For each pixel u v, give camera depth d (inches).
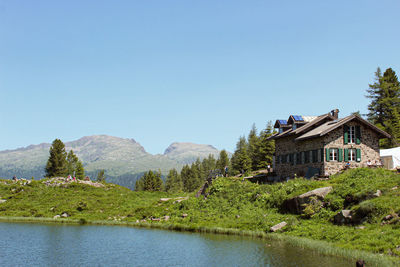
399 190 1131.3
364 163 1752.0
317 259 890.7
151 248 1133.7
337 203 1232.8
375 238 929.5
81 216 1935.3
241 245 1114.1
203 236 1326.3
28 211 2049.7
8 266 927.0
